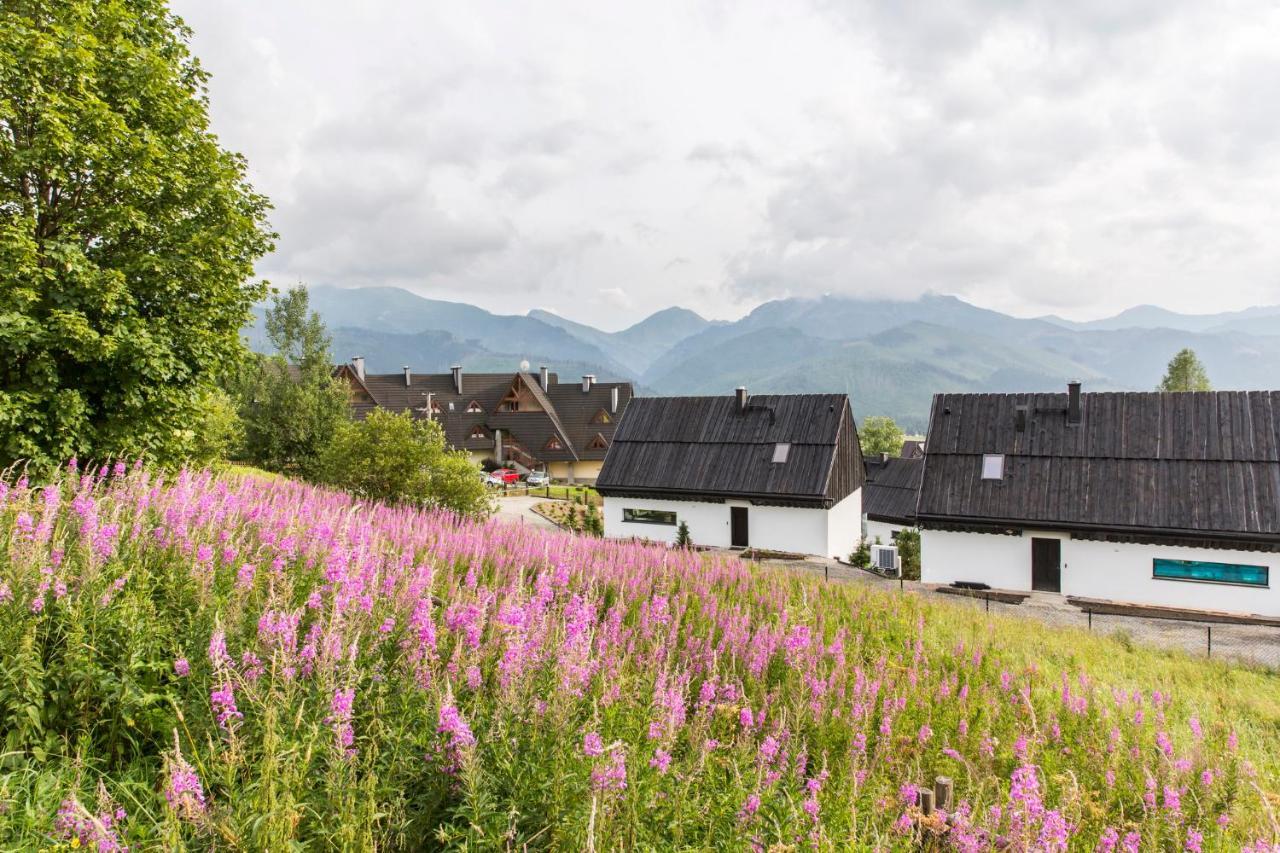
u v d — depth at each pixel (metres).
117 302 13.06
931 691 8.37
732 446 34.59
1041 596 24.14
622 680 5.88
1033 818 4.68
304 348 44.03
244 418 34.84
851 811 4.53
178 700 4.46
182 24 16.23
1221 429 24.59
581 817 3.72
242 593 5.51
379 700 4.49
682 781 4.64
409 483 19.95
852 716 6.70
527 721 4.58
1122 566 23.91
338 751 3.88
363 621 5.46
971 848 4.62
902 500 47.88
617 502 35.75
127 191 13.70
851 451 36.34
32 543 5.26
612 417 71.00
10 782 3.74
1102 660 14.04
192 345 14.22
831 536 32.28
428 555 9.12
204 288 14.41
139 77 13.91
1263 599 22.08
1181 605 23.08
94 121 12.60
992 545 25.72
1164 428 25.38
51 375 12.15
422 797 4.07
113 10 13.80
